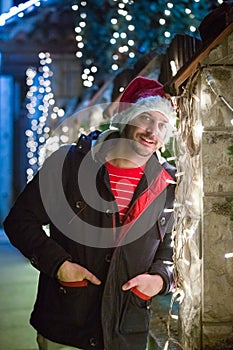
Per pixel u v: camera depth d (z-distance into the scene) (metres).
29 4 6.83
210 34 3.47
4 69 14.31
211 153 3.29
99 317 2.96
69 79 12.34
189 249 3.50
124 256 2.98
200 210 3.32
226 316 3.31
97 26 9.00
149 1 7.38
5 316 5.66
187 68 3.35
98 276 2.98
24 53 12.78
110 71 9.21
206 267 3.29
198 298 3.35
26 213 3.02
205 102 3.29
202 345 3.31
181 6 6.72
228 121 3.30
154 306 4.84
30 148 13.77
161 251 3.21
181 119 3.64
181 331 3.71
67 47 12.32
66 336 3.00
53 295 3.03
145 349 3.08
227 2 3.25
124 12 6.90
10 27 12.42
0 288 7.05
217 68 3.29
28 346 4.70
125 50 7.02
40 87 13.10
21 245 2.98
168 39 6.91
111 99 8.38
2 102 15.02
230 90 3.30
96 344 2.97
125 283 2.97
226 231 3.30
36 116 14.27
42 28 12.35
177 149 3.73
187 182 3.52
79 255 2.99
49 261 2.89
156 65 6.16
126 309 3.00
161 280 3.04
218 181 3.29
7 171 15.14
